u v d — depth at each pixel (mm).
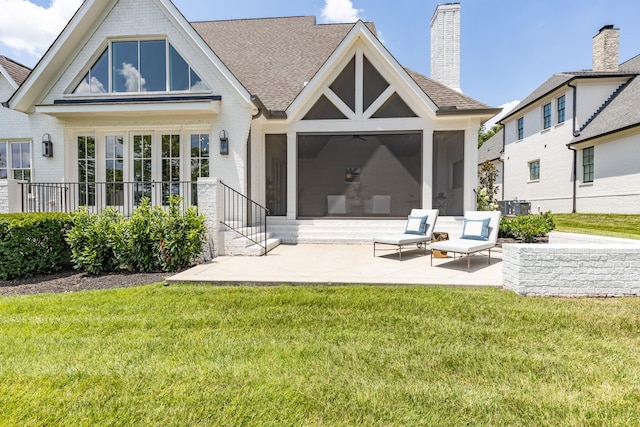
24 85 9102
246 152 9430
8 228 6164
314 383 2576
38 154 9562
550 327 3574
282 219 10758
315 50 13617
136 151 9789
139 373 2736
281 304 4410
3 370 2805
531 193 19438
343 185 10859
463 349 3102
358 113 10594
